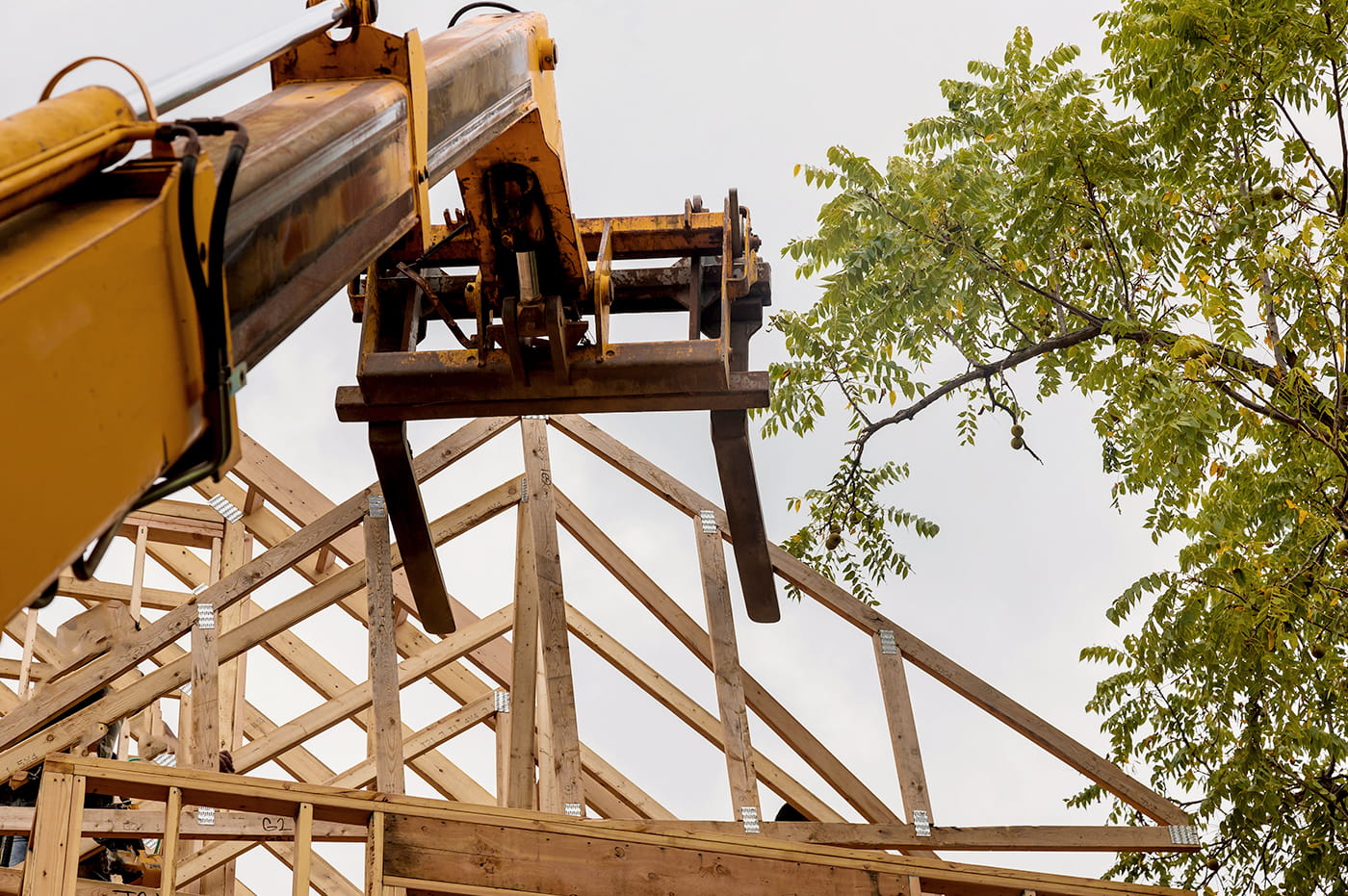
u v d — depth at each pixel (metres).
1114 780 13.09
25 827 12.46
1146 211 14.53
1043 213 15.30
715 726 13.59
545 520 13.80
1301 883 13.42
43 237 2.84
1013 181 15.73
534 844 9.85
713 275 9.33
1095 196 15.43
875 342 16.11
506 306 7.98
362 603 17.84
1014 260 15.77
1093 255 15.83
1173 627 14.02
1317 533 13.52
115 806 13.98
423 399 8.79
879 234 15.85
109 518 2.90
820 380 16.12
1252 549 13.25
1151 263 14.55
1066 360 16.62
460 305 9.36
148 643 13.01
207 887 14.91
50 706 12.95
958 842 12.34
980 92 16.44
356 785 14.95
